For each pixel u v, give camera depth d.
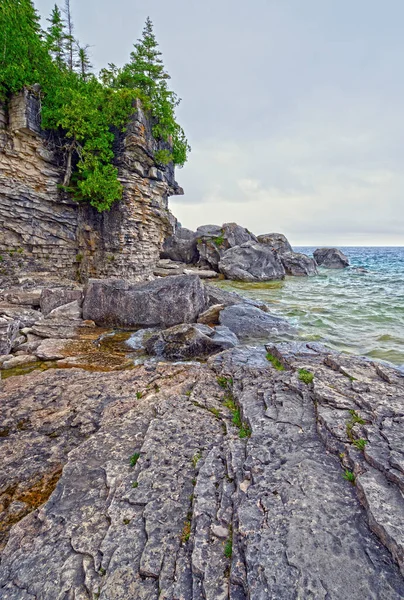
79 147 21.27
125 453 5.19
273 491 3.83
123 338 12.94
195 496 4.01
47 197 21.39
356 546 3.08
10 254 20.30
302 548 3.08
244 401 6.29
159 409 6.47
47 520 3.99
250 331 14.00
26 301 15.62
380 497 3.48
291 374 7.32
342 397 5.76
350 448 4.36
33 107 19.31
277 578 2.84
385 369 7.11
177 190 31.25
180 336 11.41
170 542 3.51
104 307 14.28
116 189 22.33
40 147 20.27
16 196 19.88
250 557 3.05
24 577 3.30
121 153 22.53
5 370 9.87
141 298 14.20
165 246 45.62
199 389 7.50
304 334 14.38
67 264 23.44
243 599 2.79
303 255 43.72
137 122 21.97
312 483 3.88
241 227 44.84
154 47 30.70
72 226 23.28
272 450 4.60
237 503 3.74
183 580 3.07
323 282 34.88
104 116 21.58
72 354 11.12
